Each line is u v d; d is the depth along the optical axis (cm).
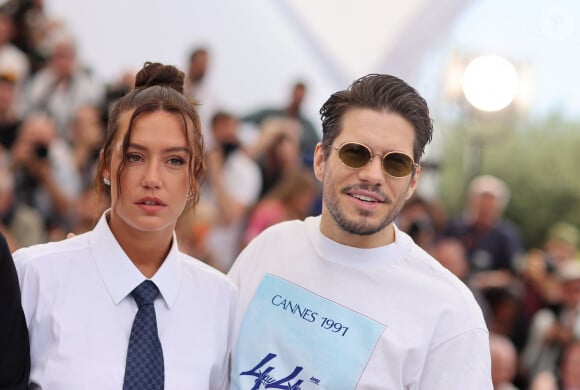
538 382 605
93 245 259
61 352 247
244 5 692
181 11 668
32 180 584
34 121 588
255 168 668
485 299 659
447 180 1245
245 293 292
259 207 638
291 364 277
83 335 250
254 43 696
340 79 728
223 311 277
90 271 256
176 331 262
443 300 276
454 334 272
